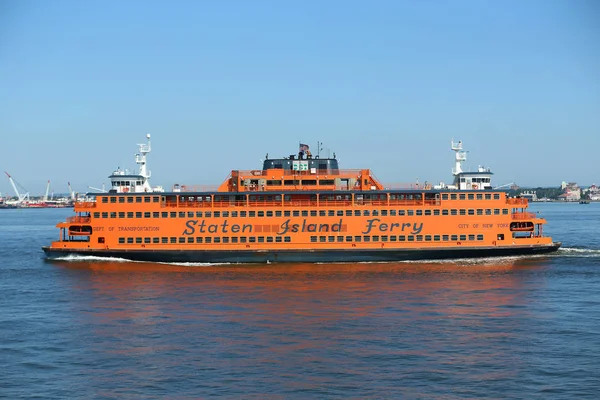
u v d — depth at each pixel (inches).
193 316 2662.4
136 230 4045.3
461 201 4035.4
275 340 2321.6
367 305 2832.2
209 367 2059.5
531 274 3565.5
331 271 3698.3
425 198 4069.9
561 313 2679.6
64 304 2918.3
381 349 2210.9
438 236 4028.1
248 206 4008.4
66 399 1836.9
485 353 2170.3
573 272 3622.0
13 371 2043.6
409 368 2038.6
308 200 4084.6
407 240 4018.2
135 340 2337.6
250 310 2758.4
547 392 1865.2
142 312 2743.6
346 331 2423.7
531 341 2293.3
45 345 2289.6
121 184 4407.0
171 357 2151.8
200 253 3988.7
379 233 4010.8
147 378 1977.1
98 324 2556.6
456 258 4067.4
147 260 4052.7
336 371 2018.9
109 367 2069.4
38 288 3289.9
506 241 4079.7
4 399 1835.6
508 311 2719.0
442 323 2524.6
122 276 3585.1
